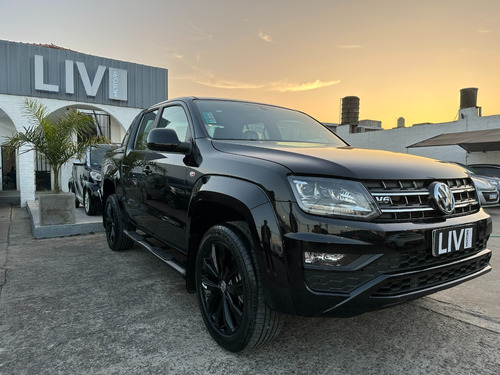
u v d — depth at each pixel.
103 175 4.99
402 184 2.01
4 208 10.24
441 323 2.68
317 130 3.57
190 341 2.39
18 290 3.31
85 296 3.17
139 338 2.43
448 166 2.44
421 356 2.23
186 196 2.64
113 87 11.53
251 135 2.96
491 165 11.34
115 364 2.12
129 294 3.22
